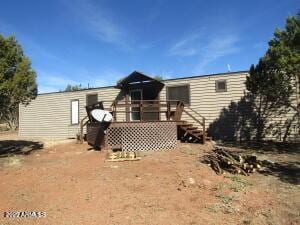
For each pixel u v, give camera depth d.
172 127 15.73
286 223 6.34
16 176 10.38
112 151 14.50
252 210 6.97
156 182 9.09
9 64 14.26
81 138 19.45
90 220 6.52
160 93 20.88
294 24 13.83
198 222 6.36
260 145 16.47
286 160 12.51
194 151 14.43
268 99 16.45
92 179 9.53
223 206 7.19
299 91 15.78
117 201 7.57
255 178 9.72
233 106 18.77
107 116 14.59
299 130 17.11
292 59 13.16
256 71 15.73
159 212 6.87
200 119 19.66
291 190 8.42
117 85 21.03
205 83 19.56
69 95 25.39
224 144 17.05
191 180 9.16
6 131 37.81
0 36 13.92
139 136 15.04
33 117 27.39
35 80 14.79
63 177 9.90
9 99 14.25
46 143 20.23
